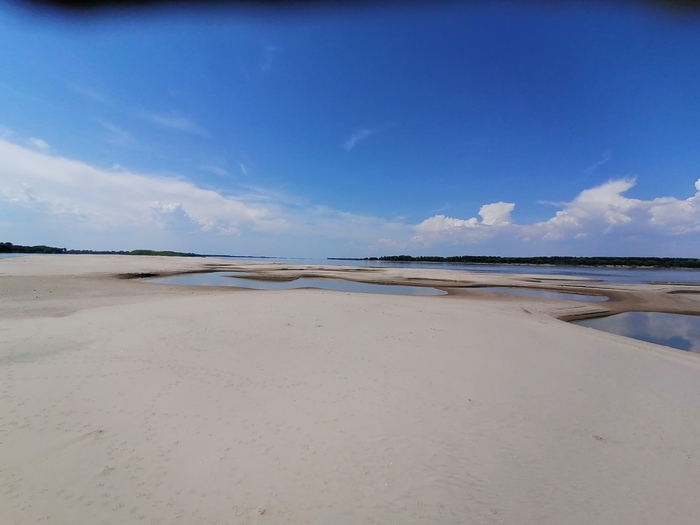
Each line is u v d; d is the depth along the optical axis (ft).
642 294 94.58
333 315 44.88
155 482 13.52
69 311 45.21
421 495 13.48
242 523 11.79
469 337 37.73
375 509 12.67
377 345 33.01
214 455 15.34
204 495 12.96
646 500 13.83
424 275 144.25
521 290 100.68
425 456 15.98
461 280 123.85
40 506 12.00
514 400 22.40
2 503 11.98
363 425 18.37
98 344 29.81
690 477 15.40
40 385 21.30
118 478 13.62
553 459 16.30
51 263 131.44
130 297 61.36
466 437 17.78
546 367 29.19
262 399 20.93
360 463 15.23
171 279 107.24
